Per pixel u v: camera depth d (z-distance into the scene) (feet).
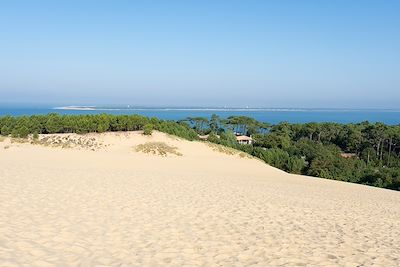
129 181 52.06
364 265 23.00
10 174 48.19
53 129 127.13
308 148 211.61
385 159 226.99
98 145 118.11
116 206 33.99
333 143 280.51
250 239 26.78
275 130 305.53
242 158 129.70
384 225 35.99
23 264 18.22
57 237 23.09
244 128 309.42
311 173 166.30
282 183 76.33
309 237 28.66
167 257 21.71
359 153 256.11
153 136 131.75
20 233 22.93
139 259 20.95
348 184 98.12
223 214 34.50
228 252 23.54
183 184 53.93
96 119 129.18
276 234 28.76
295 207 41.88
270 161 174.40
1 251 19.42
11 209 28.81
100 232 25.35
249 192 51.85
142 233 26.11
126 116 135.33
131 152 113.39
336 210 42.93
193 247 23.98
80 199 35.60
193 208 36.14
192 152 125.08
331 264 22.74
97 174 57.77
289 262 22.54
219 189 51.88
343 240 28.58
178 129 149.89
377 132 250.16
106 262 19.94
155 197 40.50
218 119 304.30
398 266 23.25
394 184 144.15
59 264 18.94
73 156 95.14
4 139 114.83
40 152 98.07
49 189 39.27
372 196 68.33
